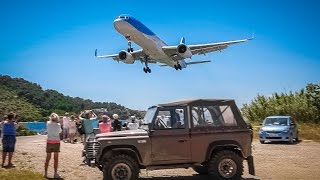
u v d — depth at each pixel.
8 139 11.53
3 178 9.29
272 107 37.50
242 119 9.52
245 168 12.38
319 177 10.35
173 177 10.63
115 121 15.69
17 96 100.25
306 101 35.00
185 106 9.35
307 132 27.70
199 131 9.23
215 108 9.49
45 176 10.18
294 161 13.82
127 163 8.80
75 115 22.30
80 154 15.42
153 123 9.12
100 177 10.38
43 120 81.44
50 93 108.31
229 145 9.27
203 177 10.55
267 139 22.02
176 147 9.12
